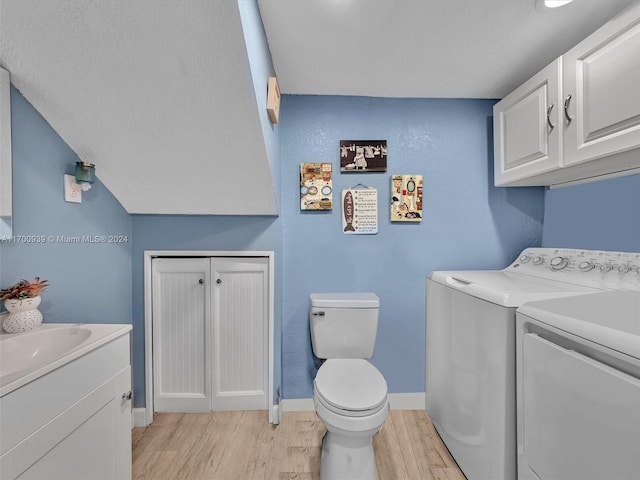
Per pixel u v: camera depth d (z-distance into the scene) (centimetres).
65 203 130
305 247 191
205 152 136
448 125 194
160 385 184
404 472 142
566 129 131
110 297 159
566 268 152
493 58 152
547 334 98
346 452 127
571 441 82
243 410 187
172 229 179
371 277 193
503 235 196
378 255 193
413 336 196
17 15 91
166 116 120
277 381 182
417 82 175
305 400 191
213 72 105
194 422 177
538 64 157
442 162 194
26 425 73
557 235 185
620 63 108
